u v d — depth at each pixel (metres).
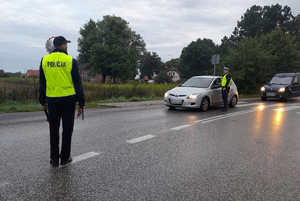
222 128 7.48
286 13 67.25
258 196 3.14
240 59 23.20
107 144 5.38
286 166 4.25
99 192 3.14
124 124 7.76
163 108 12.16
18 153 4.64
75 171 3.80
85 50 73.12
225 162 4.40
